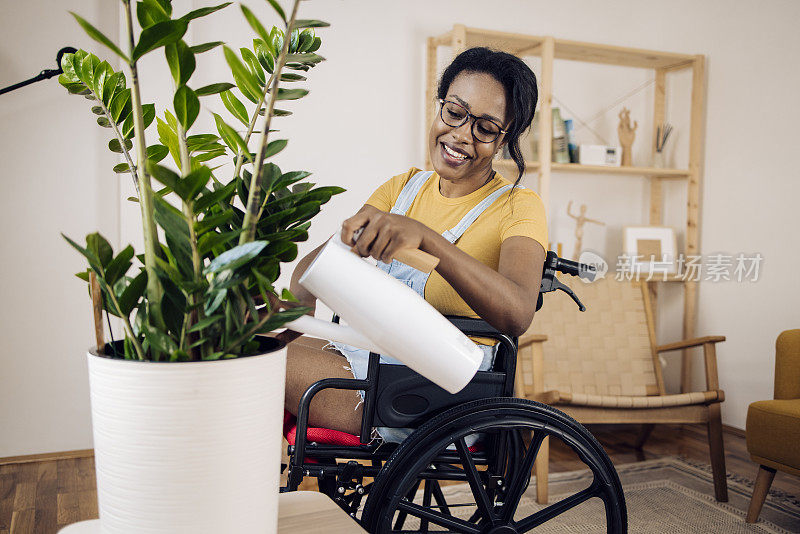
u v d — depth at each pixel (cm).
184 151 63
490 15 346
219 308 60
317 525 73
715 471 247
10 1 263
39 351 277
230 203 68
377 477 106
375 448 120
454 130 125
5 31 263
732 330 344
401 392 114
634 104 380
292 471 113
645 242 359
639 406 240
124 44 274
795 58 311
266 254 61
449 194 134
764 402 227
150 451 52
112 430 53
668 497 249
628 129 356
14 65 265
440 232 129
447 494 245
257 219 61
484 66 125
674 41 378
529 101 125
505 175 265
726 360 348
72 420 283
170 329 59
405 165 333
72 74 72
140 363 52
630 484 262
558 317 309
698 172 354
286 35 57
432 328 79
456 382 82
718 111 354
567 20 361
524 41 317
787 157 315
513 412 110
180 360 55
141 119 57
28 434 278
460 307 123
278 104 306
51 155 273
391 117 329
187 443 53
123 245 281
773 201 322
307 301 108
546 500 242
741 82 340
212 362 53
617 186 381
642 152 384
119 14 275
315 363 125
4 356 273
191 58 56
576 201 372
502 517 113
